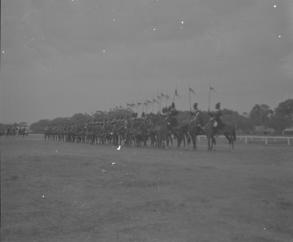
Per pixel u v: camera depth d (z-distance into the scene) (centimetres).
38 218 915
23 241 783
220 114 2939
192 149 3080
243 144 3588
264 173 1483
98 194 1158
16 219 916
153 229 831
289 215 916
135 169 1648
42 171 1641
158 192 1170
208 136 2925
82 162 1934
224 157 2158
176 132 3341
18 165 1816
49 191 1198
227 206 990
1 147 3394
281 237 787
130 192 1172
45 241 769
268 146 3073
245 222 866
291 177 1372
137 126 3856
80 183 1326
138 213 945
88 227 852
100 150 3066
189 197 1095
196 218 895
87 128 5044
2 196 1140
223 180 1333
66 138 5781
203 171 1562
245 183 1266
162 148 3334
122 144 4322
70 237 796
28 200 1080
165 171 1577
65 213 946
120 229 827
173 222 870
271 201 1030
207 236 784
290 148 2784
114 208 991
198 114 3073
